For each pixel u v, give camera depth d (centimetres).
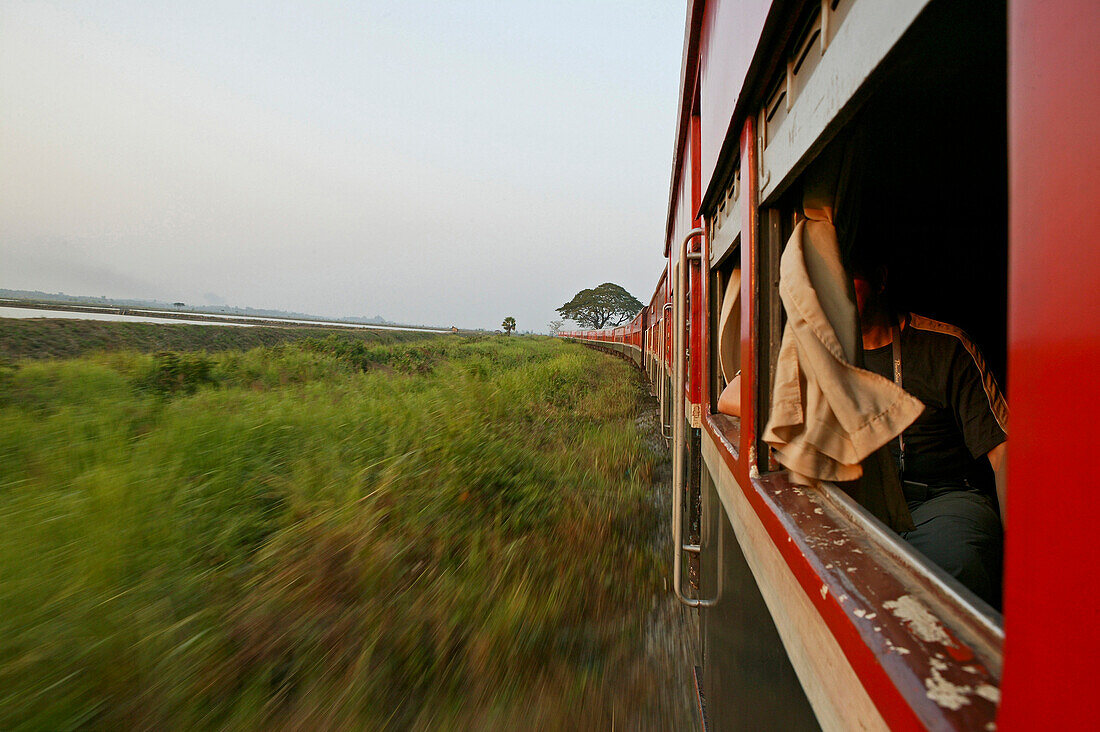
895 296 207
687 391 380
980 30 105
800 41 112
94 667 254
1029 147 46
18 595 278
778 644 113
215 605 321
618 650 326
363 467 502
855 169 153
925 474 180
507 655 306
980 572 145
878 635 68
